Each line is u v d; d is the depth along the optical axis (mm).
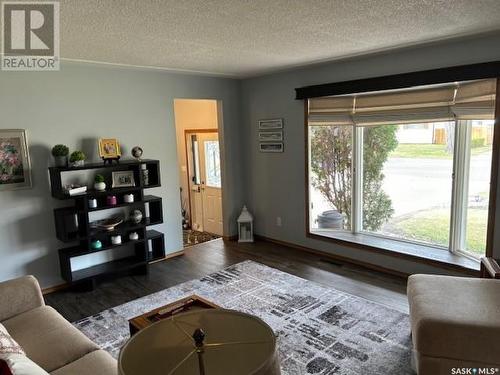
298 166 4941
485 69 3184
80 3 2127
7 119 3605
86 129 4117
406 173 4207
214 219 6477
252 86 5363
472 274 3469
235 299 3596
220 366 709
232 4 2234
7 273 3721
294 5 2283
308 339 2848
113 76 4273
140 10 2279
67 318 3357
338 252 4652
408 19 2633
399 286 3789
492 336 2023
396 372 2443
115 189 4066
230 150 5527
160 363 716
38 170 3820
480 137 3516
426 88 3734
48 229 3926
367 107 4242
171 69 4477
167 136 4805
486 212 3539
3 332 1843
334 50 3613
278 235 5398
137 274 4379
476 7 2393
